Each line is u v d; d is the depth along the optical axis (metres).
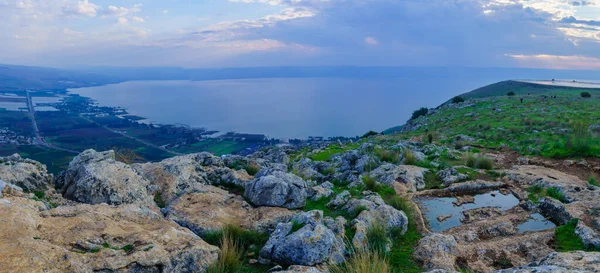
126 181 12.71
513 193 17.36
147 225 9.77
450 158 25.55
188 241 9.12
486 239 12.29
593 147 23.42
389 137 52.53
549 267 6.36
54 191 12.52
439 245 11.01
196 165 18.22
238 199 14.31
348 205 14.30
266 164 25.03
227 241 9.99
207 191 14.48
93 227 8.55
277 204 14.12
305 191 15.66
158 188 14.56
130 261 7.65
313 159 33.72
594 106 51.56
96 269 7.19
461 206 15.97
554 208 13.52
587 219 12.07
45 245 7.12
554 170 21.09
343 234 11.05
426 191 17.69
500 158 26.05
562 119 41.34
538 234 11.70
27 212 8.24
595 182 17.95
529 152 26.56
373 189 17.59
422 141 40.12
